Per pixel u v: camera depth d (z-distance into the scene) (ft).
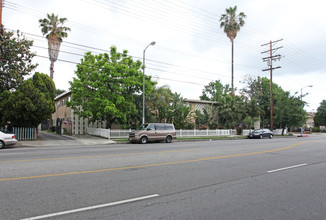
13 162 29.76
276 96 139.74
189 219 13.21
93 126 96.73
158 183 20.61
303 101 134.21
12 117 63.00
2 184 19.44
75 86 79.05
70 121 100.53
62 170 25.17
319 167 29.73
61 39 100.17
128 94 80.12
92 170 25.41
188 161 32.30
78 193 17.40
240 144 63.67
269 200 16.78
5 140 49.16
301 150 48.96
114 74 72.23
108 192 17.79
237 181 21.98
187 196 17.30
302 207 15.51
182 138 86.17
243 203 16.06
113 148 49.49
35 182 20.16
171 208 14.84
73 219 12.94
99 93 73.36
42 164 28.53
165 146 55.62
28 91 62.75
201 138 87.56
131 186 19.49
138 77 78.48
